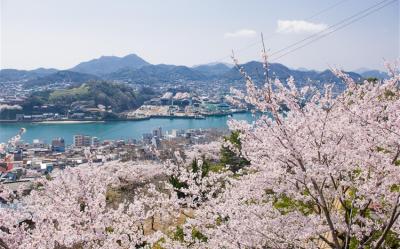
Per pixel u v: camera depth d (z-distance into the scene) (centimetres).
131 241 1050
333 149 696
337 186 791
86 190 1061
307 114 741
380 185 698
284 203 987
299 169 703
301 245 754
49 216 950
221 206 802
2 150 993
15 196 1046
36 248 869
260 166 772
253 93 739
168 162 1161
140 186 2861
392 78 822
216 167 2652
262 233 740
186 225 897
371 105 776
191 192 919
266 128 745
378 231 830
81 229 943
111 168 3150
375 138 708
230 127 792
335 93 793
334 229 732
